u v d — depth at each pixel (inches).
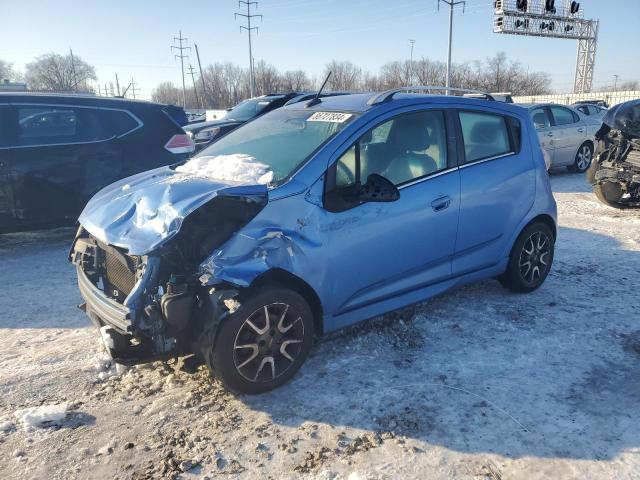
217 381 136.6
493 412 122.0
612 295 191.8
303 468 105.3
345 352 151.1
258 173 138.0
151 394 131.6
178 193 124.0
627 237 269.7
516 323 168.7
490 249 174.4
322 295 134.3
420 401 126.7
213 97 3179.1
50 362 148.3
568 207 349.1
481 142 171.8
